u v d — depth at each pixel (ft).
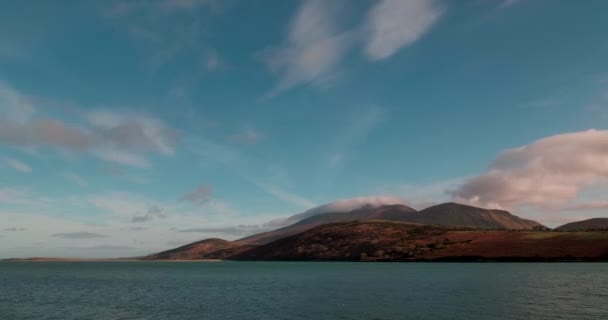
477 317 206.59
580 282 373.81
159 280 551.18
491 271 567.18
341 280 471.62
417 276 506.89
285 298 302.45
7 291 391.45
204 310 248.32
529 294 290.15
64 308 266.57
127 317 228.43
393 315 216.74
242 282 485.15
